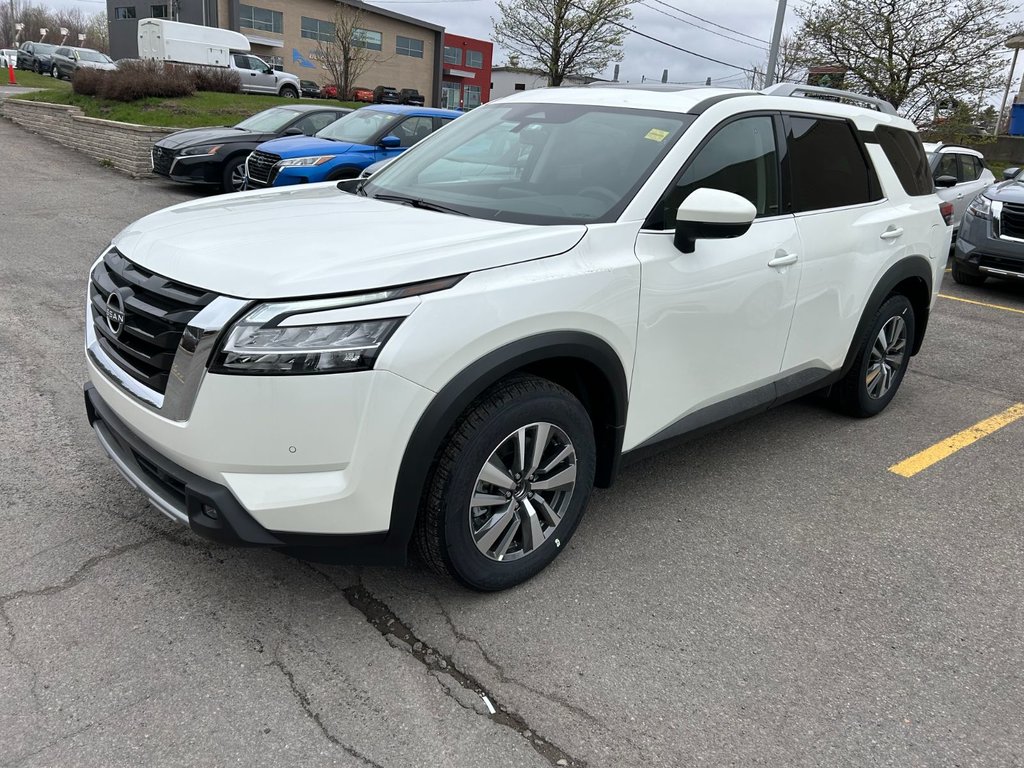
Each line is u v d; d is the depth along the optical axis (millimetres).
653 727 2271
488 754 2146
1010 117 25203
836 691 2455
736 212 2770
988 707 2422
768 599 2912
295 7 46281
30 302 5988
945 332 7055
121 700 2258
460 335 2348
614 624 2719
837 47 19047
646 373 3008
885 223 4211
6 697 2238
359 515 2338
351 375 2209
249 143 11703
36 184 11750
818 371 4086
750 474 3949
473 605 2779
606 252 2795
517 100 3977
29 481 3422
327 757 2107
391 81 53281
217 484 2322
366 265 2330
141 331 2441
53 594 2697
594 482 3145
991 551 3338
